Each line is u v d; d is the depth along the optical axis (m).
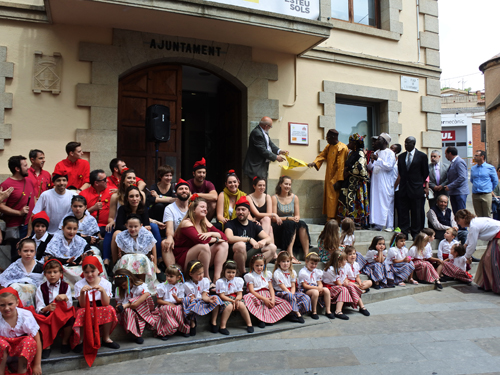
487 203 7.90
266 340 4.12
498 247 5.66
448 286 6.08
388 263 5.83
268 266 5.28
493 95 19.30
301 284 4.90
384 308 5.11
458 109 31.45
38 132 6.12
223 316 4.19
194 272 4.23
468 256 5.93
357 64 8.35
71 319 3.66
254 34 6.88
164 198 5.37
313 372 3.36
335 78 8.21
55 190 4.86
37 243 4.37
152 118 6.36
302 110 7.90
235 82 7.55
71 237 4.29
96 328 3.58
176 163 7.18
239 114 7.77
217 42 7.20
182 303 4.16
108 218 5.02
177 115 7.20
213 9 6.12
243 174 7.48
